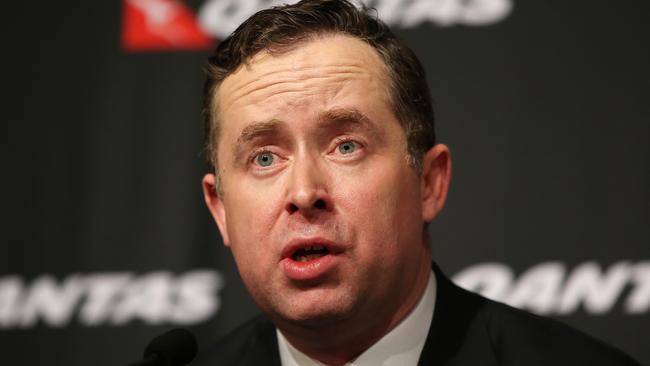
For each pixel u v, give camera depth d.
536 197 8.06
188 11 9.12
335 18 4.84
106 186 8.91
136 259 8.70
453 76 8.44
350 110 4.53
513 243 8.03
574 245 7.91
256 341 5.74
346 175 4.49
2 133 9.09
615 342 7.70
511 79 8.33
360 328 4.75
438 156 5.13
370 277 4.50
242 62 4.79
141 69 9.12
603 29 8.22
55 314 8.67
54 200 8.91
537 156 8.13
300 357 5.14
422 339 5.02
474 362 4.86
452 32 8.52
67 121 9.09
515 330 5.04
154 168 8.91
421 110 5.01
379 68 4.78
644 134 7.97
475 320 5.11
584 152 8.05
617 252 7.82
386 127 4.65
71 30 9.24
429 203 5.07
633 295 7.73
